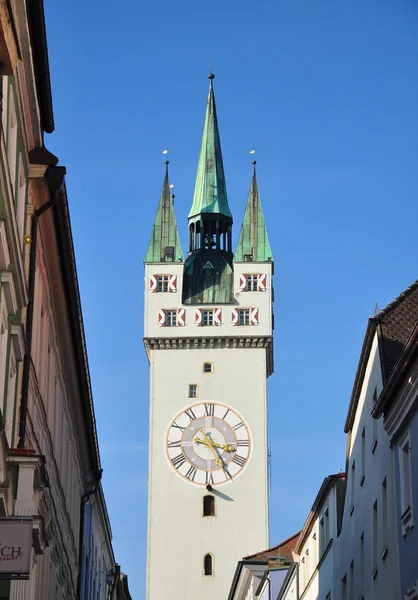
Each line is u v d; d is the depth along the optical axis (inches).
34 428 1519.4
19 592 1185.4
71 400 2066.9
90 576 2618.1
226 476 4820.4
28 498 1138.0
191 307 5000.0
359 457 1856.5
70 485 2130.9
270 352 5098.4
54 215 1489.9
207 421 4891.7
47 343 1699.1
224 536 4739.2
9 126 1184.2
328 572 2144.4
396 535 1515.7
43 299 1632.6
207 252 5201.8
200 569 4697.3
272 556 3683.6
